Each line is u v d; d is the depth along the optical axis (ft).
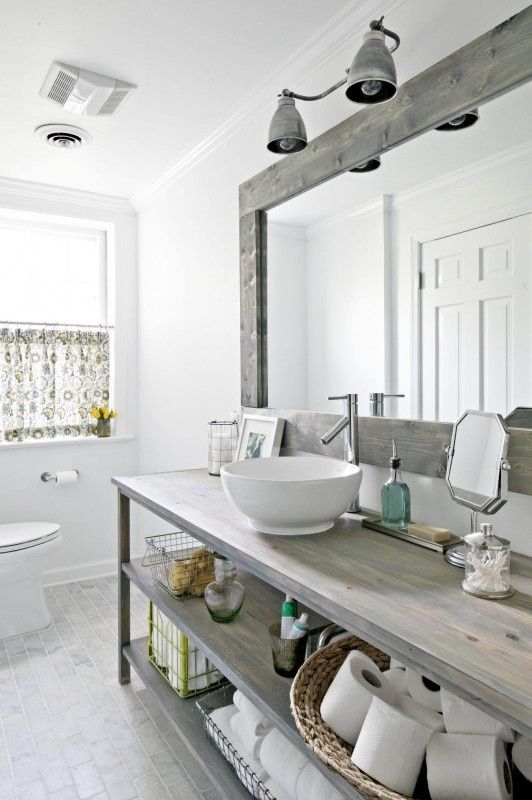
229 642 5.44
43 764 5.95
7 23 5.93
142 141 8.86
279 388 7.20
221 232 8.61
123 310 11.93
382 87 4.83
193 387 9.62
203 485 7.09
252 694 4.53
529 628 3.13
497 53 4.28
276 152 5.98
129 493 6.96
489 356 4.51
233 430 8.02
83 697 7.18
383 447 5.59
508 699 2.49
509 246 4.34
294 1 5.67
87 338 11.75
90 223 11.74
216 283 8.80
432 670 2.83
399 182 5.32
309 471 5.97
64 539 11.43
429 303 5.06
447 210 4.84
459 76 4.60
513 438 4.30
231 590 5.88
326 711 3.88
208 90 7.36
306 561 4.24
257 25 6.05
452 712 3.51
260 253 7.49
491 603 3.47
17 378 11.04
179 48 6.44
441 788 3.26
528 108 4.18
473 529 4.45
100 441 11.64
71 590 10.90
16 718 6.73
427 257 5.06
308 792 4.20
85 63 6.71
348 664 4.03
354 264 5.89
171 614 6.10
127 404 12.02
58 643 8.66
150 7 5.74
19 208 10.77
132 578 7.20
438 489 5.13
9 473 10.85
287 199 6.94
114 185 10.89
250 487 4.64
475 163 4.59
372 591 3.65
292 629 4.93
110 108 7.59
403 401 5.36
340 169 5.95
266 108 7.38
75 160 9.62
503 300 4.40
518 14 4.12
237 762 4.95
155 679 6.66
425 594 3.60
